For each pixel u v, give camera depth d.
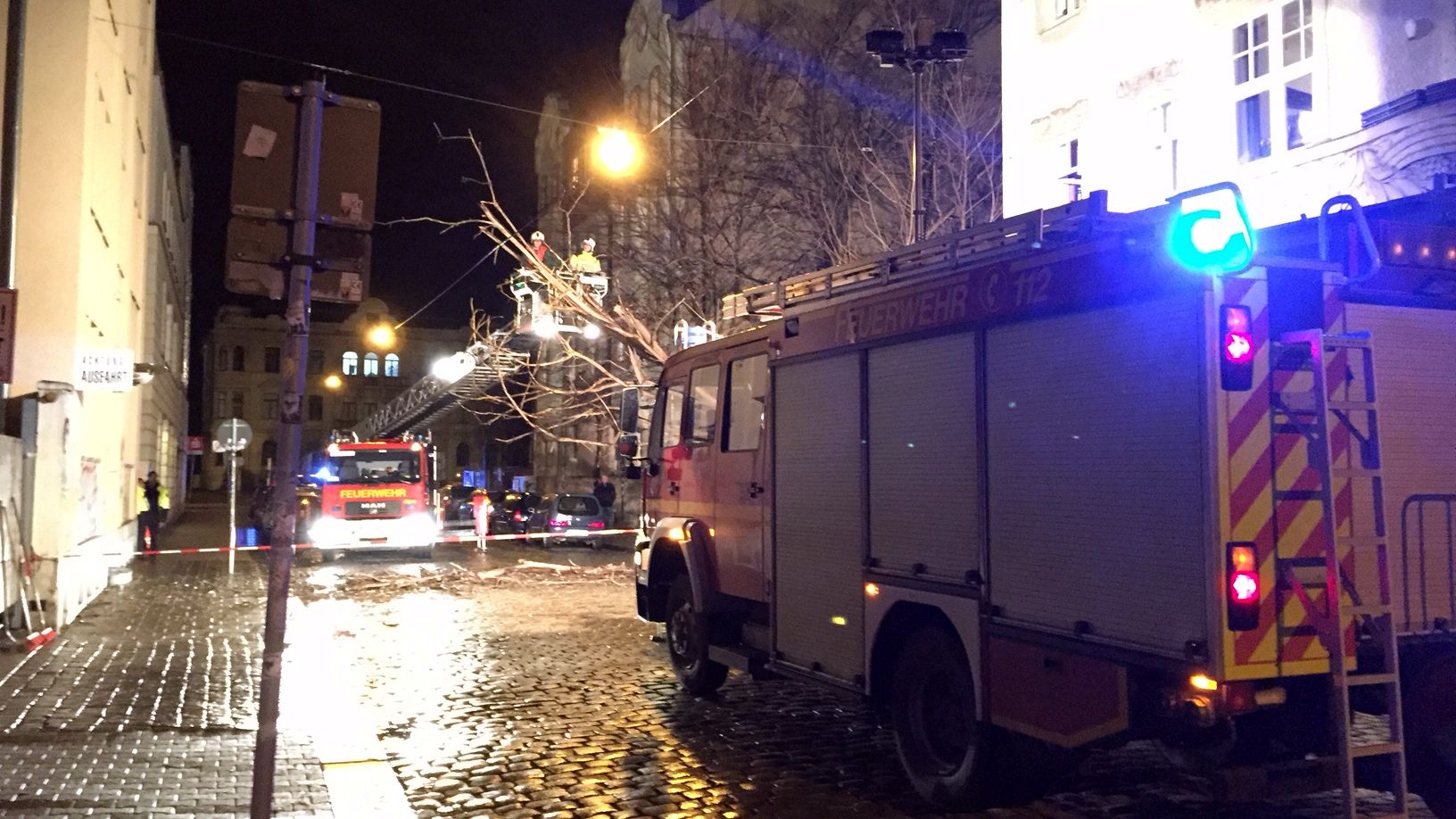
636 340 18.00
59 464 12.54
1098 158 14.08
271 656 4.46
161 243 32.06
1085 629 5.02
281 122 4.61
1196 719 4.49
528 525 31.55
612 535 28.95
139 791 6.07
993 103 21.45
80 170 15.33
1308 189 11.39
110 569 17.61
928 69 20.89
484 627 13.16
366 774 6.77
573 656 11.15
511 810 6.16
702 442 8.92
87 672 9.85
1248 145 12.31
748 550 8.10
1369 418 4.89
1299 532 4.62
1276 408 4.64
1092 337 5.06
